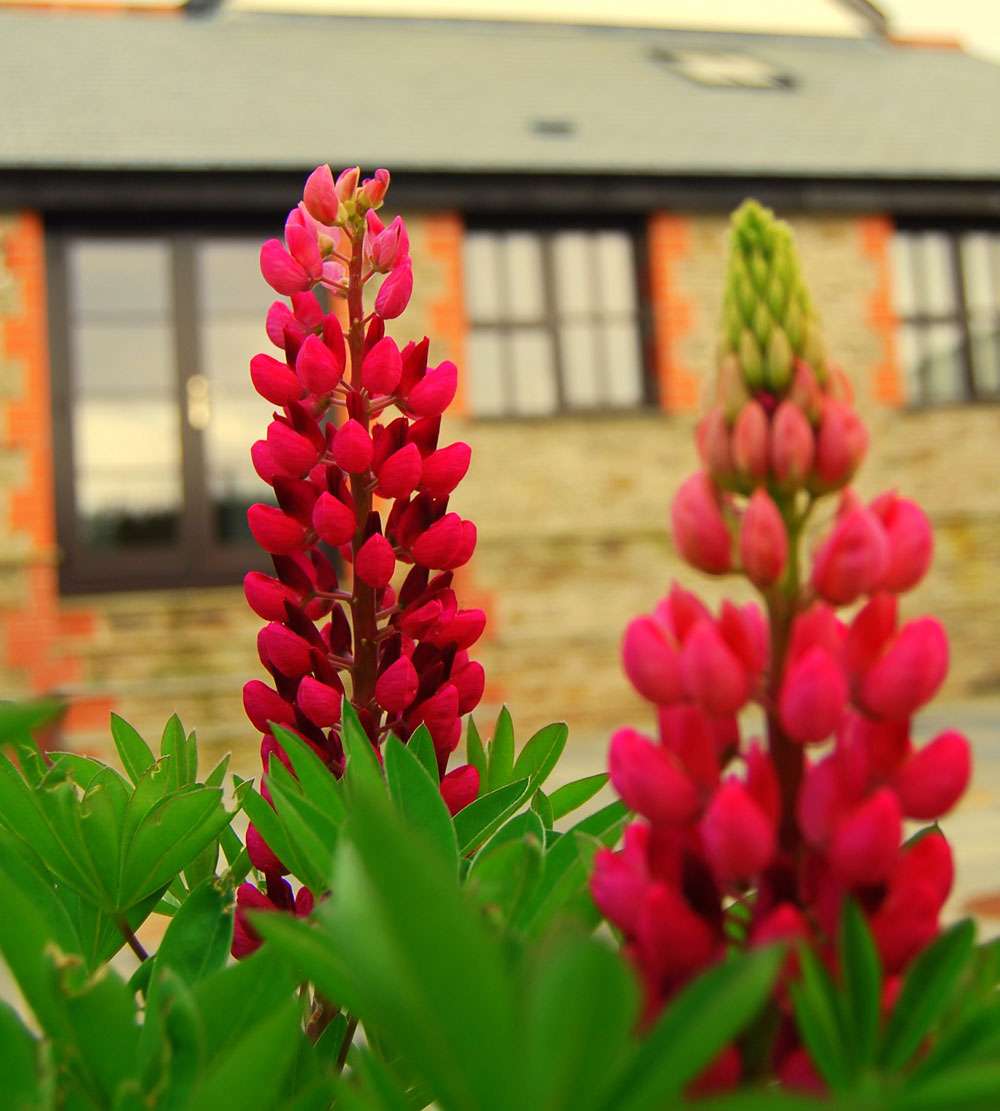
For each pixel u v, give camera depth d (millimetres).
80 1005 458
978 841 4672
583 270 10227
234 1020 480
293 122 10469
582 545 9688
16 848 691
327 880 524
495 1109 305
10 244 8648
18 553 8516
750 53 15477
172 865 676
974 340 11141
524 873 524
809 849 466
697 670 444
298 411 790
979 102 13656
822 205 10203
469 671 838
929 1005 424
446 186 9305
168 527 9312
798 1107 295
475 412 9984
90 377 9234
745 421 467
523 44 14633
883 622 464
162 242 9180
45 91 10688
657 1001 427
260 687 792
